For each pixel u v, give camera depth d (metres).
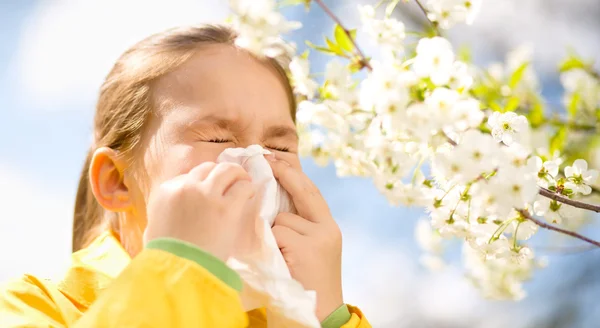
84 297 1.54
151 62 1.63
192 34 1.65
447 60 1.32
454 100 1.30
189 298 1.16
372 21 1.48
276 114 1.56
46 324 1.46
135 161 1.58
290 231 1.42
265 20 1.30
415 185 1.53
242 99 1.53
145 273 1.18
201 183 1.30
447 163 1.28
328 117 1.53
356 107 1.52
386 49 1.45
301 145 1.85
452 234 1.47
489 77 2.12
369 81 1.30
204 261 1.21
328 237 1.44
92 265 1.58
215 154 1.49
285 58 1.69
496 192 1.27
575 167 1.46
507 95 2.05
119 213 1.65
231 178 1.31
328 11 1.48
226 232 1.27
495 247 1.45
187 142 1.50
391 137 1.47
